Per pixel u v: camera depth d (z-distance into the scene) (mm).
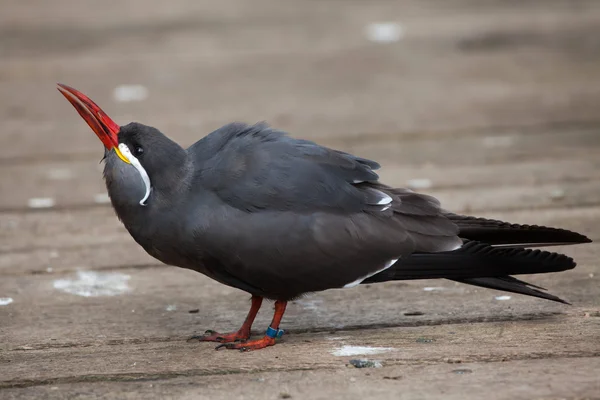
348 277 8359
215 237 8195
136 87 18359
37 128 16453
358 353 8188
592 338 8312
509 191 12914
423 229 8453
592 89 17625
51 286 10250
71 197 13312
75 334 8898
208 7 24844
